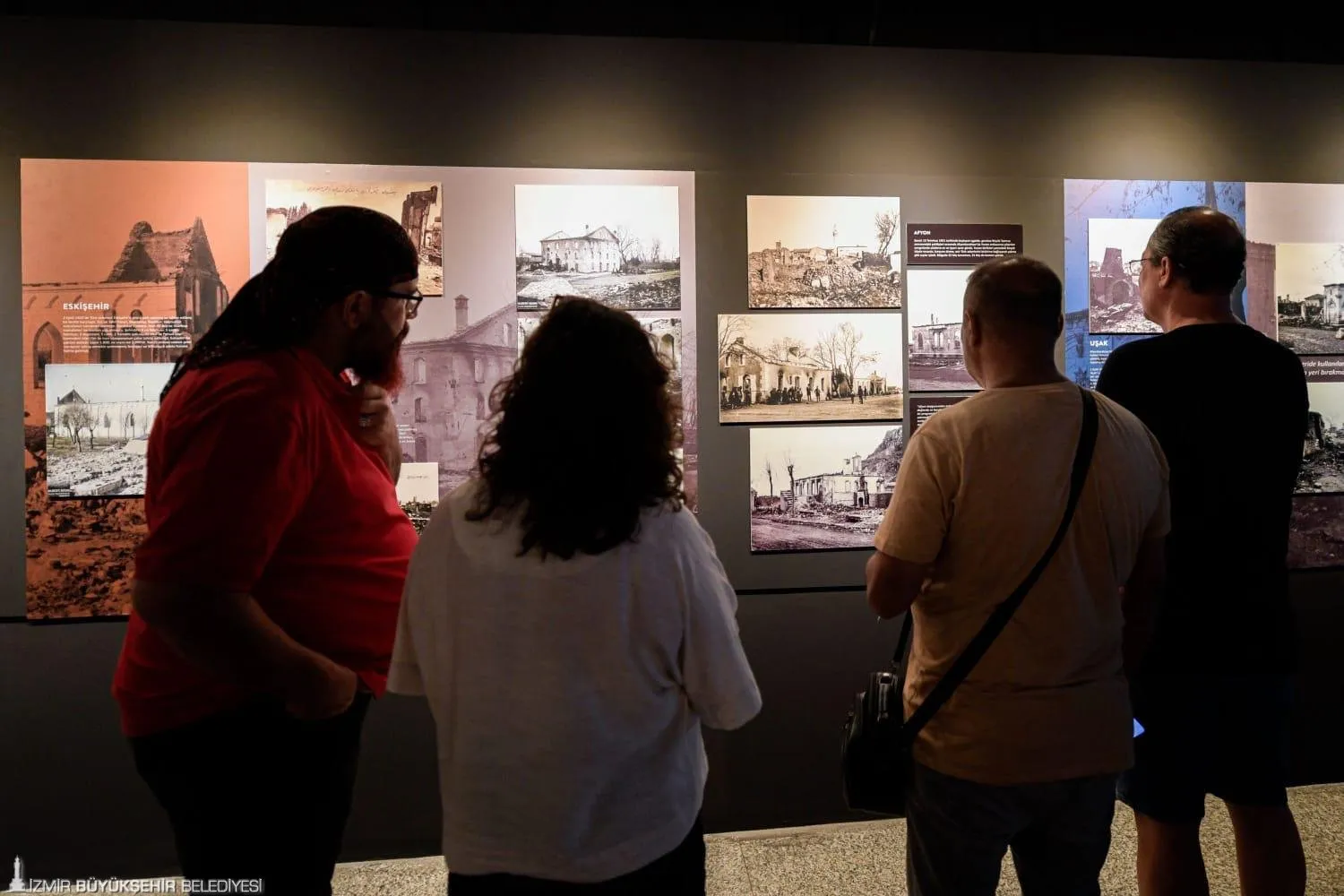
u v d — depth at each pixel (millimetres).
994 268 1630
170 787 1392
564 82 2947
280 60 2812
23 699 2709
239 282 2756
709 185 2990
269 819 1404
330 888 1528
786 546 3020
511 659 1141
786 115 3047
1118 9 3523
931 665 1591
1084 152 3197
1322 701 3268
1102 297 3166
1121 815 3039
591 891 1139
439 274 2842
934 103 3119
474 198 2861
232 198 2752
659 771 1184
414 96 2873
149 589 1239
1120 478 1536
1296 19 3590
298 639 1417
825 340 3029
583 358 1145
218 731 1369
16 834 2711
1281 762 1920
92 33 2725
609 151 2969
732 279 2994
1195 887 1915
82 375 2688
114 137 2738
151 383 2711
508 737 1137
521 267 2877
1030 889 1617
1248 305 3221
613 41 2969
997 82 3152
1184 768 1885
